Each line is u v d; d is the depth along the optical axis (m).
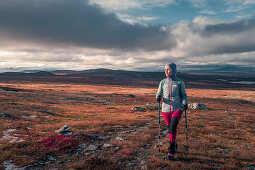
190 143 7.71
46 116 18.53
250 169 5.14
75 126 11.20
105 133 9.45
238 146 7.75
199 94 119.62
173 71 5.73
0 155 5.49
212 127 12.78
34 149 6.21
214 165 5.36
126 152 6.30
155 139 8.73
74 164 5.19
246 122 16.75
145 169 4.97
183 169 4.84
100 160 5.45
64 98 49.00
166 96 5.80
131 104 48.72
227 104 50.47
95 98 56.78
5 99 30.09
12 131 9.25
